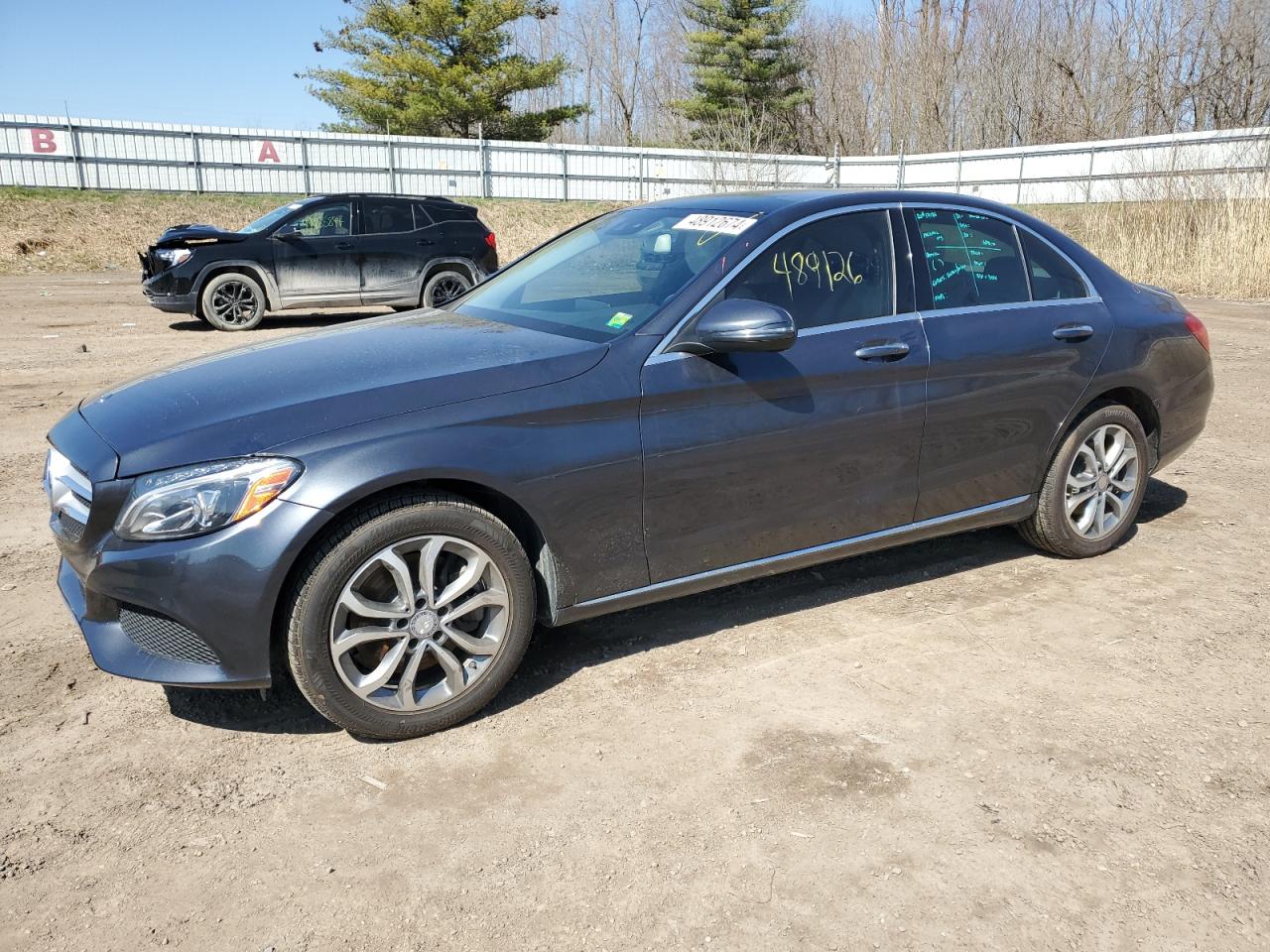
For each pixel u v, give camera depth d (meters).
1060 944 2.20
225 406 2.90
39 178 24.16
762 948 2.19
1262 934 2.23
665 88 57.50
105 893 2.35
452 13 35.53
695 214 3.87
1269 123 35.12
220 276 11.71
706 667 3.46
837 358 3.51
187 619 2.72
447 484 2.99
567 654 3.56
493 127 37.16
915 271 3.79
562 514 3.09
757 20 41.38
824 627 3.78
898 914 2.29
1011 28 45.06
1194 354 4.56
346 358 3.25
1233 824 2.61
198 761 2.90
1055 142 41.62
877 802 2.70
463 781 2.80
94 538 2.77
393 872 2.44
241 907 2.31
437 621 2.97
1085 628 3.77
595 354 3.16
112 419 3.00
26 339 10.60
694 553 3.39
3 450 6.14
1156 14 38.06
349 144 27.33
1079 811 2.66
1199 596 4.07
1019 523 4.39
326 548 2.78
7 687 3.29
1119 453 4.39
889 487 3.75
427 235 12.75
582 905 2.32
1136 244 17.00
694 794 2.74
